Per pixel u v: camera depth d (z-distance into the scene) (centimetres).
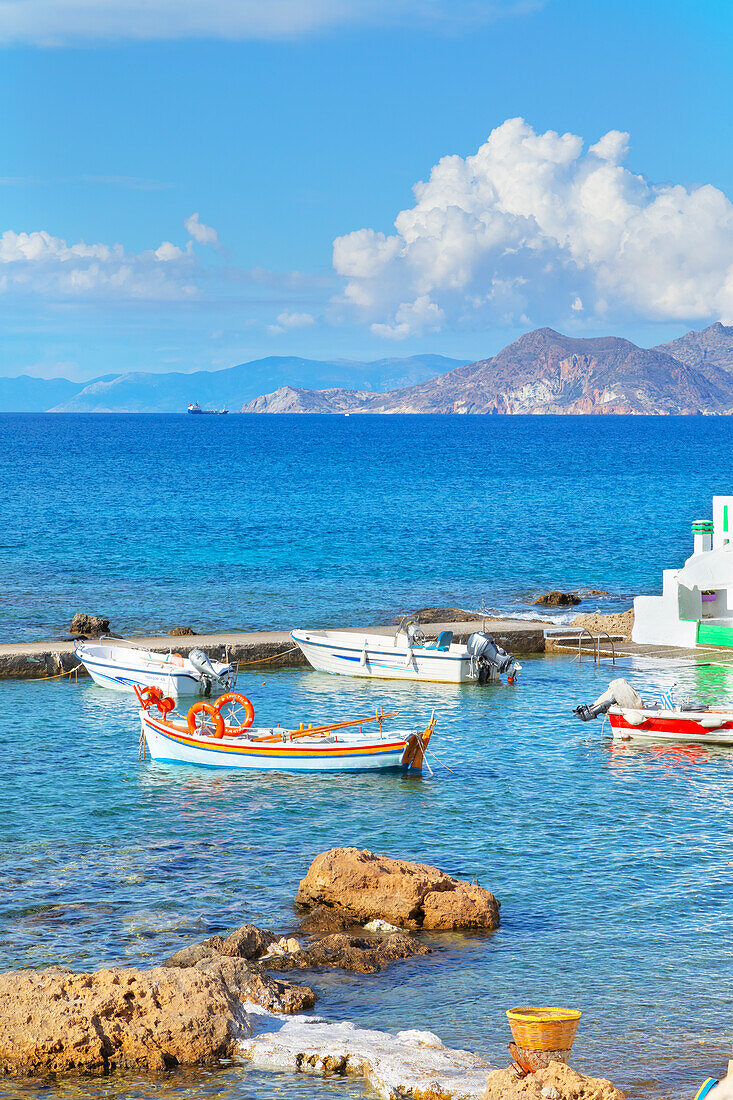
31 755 3077
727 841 2375
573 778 2886
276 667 4481
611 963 1777
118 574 6500
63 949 1800
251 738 3006
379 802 2664
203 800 2667
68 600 5669
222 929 1894
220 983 1539
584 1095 1217
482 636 4091
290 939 1802
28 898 2023
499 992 1670
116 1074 1410
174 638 4550
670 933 1895
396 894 1923
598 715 3519
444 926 1905
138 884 2103
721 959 1792
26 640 4753
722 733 3231
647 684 4084
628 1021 1580
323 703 3803
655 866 2220
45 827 2447
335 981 1702
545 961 1781
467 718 3588
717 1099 864
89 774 2897
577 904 2023
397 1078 1358
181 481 13888
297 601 5741
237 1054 1449
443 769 2978
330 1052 1430
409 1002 1634
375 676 4256
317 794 2731
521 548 7831
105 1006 1464
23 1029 1434
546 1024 1284
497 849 2323
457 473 15900
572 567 7031
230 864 2220
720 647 4762
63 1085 1388
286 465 17850
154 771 2923
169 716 3484
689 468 17188
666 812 2584
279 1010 1577
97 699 3825
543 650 4794
